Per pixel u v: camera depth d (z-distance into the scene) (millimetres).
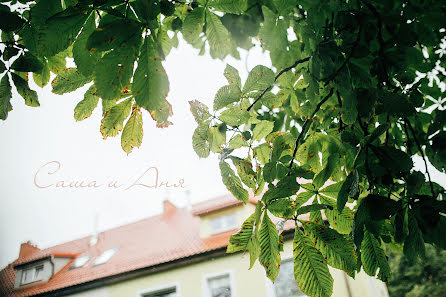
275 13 845
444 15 1001
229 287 8219
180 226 12172
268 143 1341
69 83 1017
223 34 878
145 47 682
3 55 1119
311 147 1267
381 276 1098
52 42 776
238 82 1101
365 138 968
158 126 1031
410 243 875
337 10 1111
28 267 11562
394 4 1038
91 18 797
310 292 958
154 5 729
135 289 9188
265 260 935
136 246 11523
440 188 1187
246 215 9438
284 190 979
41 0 818
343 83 1067
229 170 1214
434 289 12367
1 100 1145
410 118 1649
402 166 915
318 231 1008
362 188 1309
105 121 1000
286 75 1266
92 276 10078
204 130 1180
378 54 1085
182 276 8766
